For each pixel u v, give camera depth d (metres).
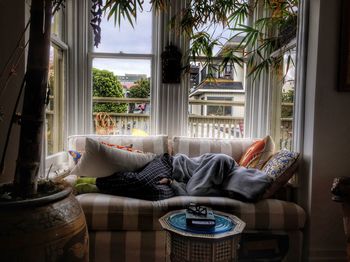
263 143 2.16
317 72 1.79
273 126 2.55
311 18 1.84
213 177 1.89
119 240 1.65
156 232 1.67
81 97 2.64
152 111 2.71
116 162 2.01
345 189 1.39
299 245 1.74
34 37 0.88
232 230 1.28
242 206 1.71
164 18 2.55
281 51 2.31
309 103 1.86
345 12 1.75
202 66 2.60
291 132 2.17
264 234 1.71
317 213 1.81
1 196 0.87
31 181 0.90
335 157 1.81
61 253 0.84
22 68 1.58
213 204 1.70
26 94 0.89
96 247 1.64
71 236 0.88
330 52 1.78
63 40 2.49
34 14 0.88
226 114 2.82
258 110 2.74
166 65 2.57
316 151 1.81
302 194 1.91
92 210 1.63
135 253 1.66
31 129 0.90
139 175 1.88
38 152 0.92
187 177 2.05
